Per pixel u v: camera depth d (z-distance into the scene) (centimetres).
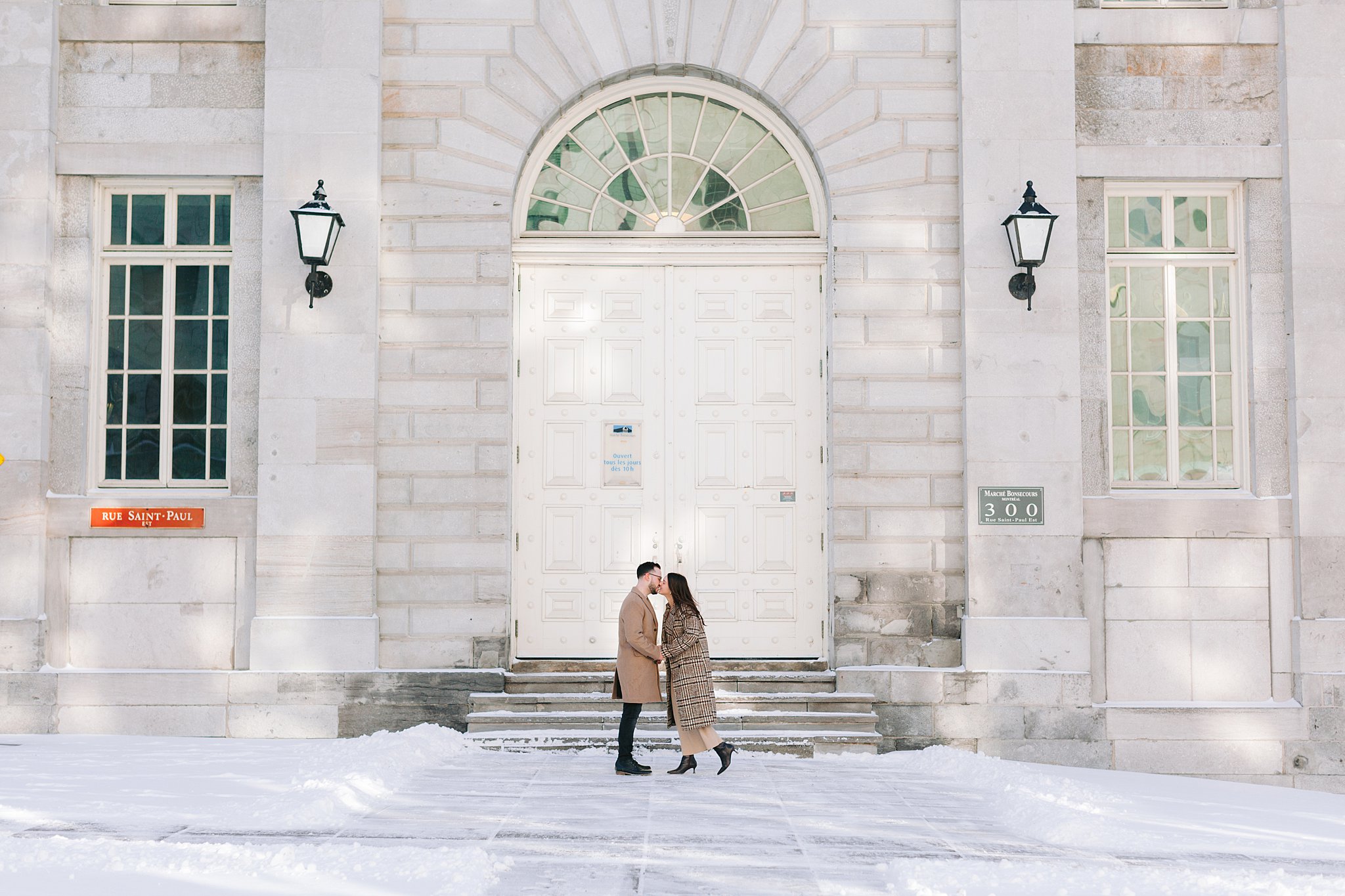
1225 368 980
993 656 924
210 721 915
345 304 941
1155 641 945
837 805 690
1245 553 951
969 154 955
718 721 881
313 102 950
